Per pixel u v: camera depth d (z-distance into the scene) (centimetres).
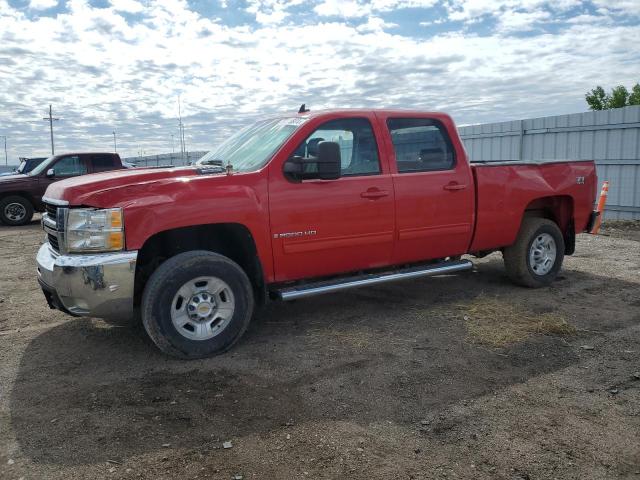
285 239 468
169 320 419
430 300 595
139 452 300
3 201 1420
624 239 1034
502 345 456
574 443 308
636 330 494
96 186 421
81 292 402
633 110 1267
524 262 629
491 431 321
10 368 419
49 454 298
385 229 518
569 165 659
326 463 290
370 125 520
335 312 555
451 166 563
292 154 476
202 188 435
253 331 500
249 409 350
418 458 294
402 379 392
